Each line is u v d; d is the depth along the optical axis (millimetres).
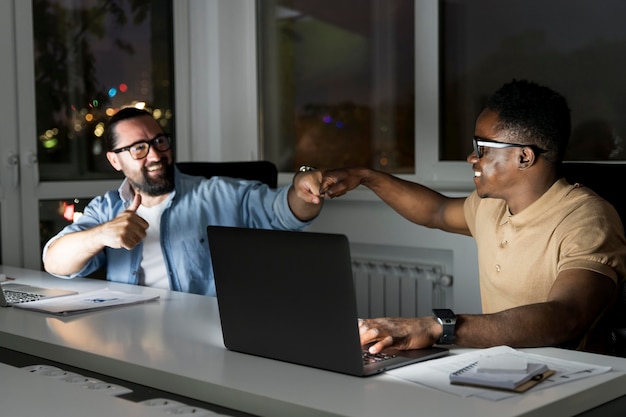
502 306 1958
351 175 2359
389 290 3375
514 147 1892
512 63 3111
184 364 1518
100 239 2391
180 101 3840
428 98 3301
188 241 2623
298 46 3740
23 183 3373
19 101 3354
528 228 1899
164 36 3811
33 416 1234
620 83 2848
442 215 2336
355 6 3539
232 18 3840
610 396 1370
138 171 2580
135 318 1971
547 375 1385
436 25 3266
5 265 3256
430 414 1211
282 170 3840
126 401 1311
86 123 3582
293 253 1476
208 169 2928
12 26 3326
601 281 1726
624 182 2014
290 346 1517
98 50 3602
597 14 2889
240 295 1583
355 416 1209
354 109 3572
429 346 1579
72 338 1757
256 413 1334
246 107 3875
